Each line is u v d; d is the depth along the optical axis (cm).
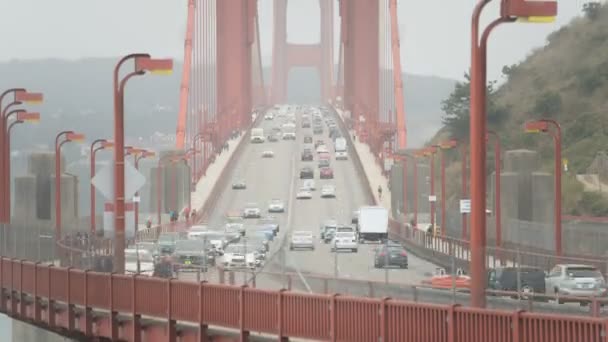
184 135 19550
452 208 15062
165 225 12056
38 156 9969
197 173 19088
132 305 4222
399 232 12575
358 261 7512
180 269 4656
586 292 4972
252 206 16325
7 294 5950
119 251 4869
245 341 3616
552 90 19750
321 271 6138
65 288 4884
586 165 15900
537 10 3428
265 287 3969
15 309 5800
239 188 19725
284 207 17262
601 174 15175
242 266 6738
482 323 2877
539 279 4588
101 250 5066
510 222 8481
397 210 15388
